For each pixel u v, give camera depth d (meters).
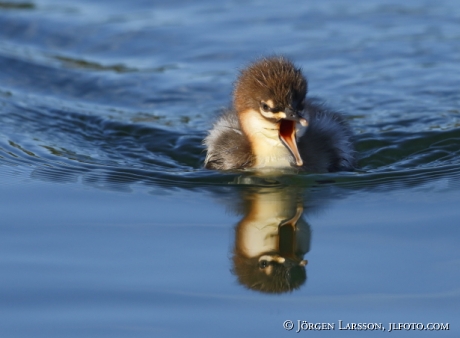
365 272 9.70
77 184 12.54
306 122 12.05
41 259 10.02
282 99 12.38
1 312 8.83
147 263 9.95
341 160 13.54
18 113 16.03
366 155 14.12
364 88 17.27
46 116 15.99
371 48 19.08
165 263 9.96
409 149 14.23
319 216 11.35
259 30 20.16
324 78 17.70
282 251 10.30
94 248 10.33
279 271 9.80
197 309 8.93
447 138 14.55
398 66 18.20
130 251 10.26
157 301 9.08
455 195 11.80
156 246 10.41
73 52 19.44
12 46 19.75
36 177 12.80
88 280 9.52
